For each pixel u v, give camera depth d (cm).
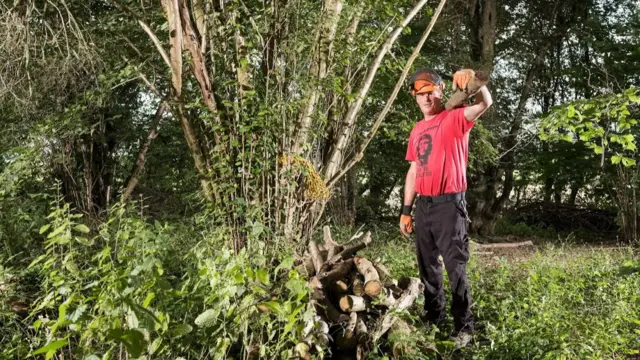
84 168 750
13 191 618
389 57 606
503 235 1411
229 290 275
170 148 955
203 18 432
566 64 1583
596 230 1523
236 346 329
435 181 398
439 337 415
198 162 442
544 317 407
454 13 1266
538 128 495
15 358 322
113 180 828
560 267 664
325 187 456
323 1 465
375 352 343
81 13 727
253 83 434
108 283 278
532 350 367
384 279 423
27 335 336
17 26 649
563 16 1492
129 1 557
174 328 270
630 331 443
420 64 801
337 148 473
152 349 254
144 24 446
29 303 398
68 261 312
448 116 395
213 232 401
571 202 1716
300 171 437
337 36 466
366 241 426
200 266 310
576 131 473
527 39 1480
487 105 381
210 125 425
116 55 698
